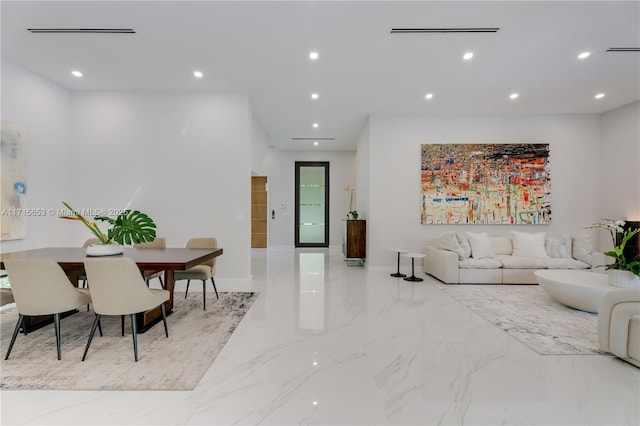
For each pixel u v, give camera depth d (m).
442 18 3.22
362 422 1.80
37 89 4.50
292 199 10.08
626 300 2.50
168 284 3.72
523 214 6.19
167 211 5.19
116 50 3.87
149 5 3.01
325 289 4.93
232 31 3.46
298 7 3.04
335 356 2.63
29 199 4.36
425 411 1.90
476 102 5.61
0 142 3.93
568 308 3.97
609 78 4.64
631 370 2.41
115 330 3.21
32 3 2.97
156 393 2.08
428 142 6.27
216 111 5.20
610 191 6.00
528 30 3.41
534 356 2.64
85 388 2.13
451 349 2.77
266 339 2.97
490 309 3.92
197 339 2.97
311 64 4.22
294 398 2.03
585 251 5.42
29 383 2.19
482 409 1.92
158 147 5.18
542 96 5.32
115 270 2.55
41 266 2.52
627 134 5.71
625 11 3.08
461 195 6.24
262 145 7.41
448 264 5.26
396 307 3.99
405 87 4.96
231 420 1.81
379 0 2.94
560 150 6.22
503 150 6.21
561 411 1.90
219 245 5.19
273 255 8.74
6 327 3.26
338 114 6.30
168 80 4.73
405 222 6.29
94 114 5.14
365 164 6.79
